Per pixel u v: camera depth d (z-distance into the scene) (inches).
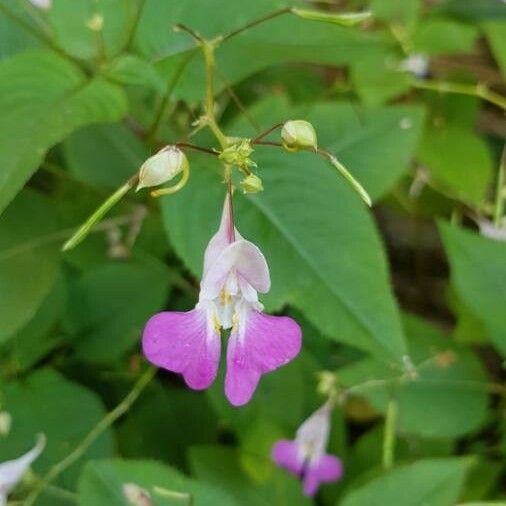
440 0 8.8
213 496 5.7
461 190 7.9
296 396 7.0
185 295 7.4
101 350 7.0
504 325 6.7
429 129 8.2
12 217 6.4
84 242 7.0
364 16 5.3
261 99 7.3
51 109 5.3
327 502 7.3
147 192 7.0
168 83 5.9
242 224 5.9
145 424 7.2
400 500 6.0
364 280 5.8
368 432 7.4
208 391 6.9
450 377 7.0
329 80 8.8
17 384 6.5
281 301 5.8
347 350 7.6
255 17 6.1
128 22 6.0
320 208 5.9
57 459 6.3
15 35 6.2
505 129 9.2
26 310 6.1
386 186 6.8
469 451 7.6
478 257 6.8
